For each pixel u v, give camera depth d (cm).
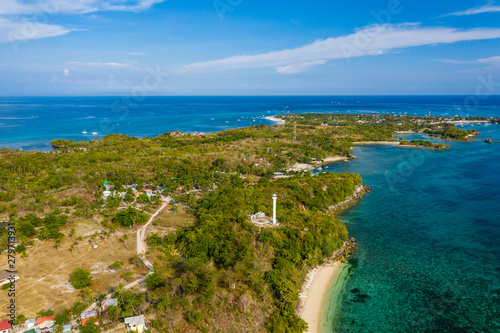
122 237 8044
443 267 7031
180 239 7494
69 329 4791
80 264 6712
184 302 5259
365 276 6719
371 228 9100
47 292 5712
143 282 6031
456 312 5600
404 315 5547
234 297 5447
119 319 4978
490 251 7662
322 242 7394
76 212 9125
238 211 8588
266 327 5034
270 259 6712
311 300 5928
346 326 5297
